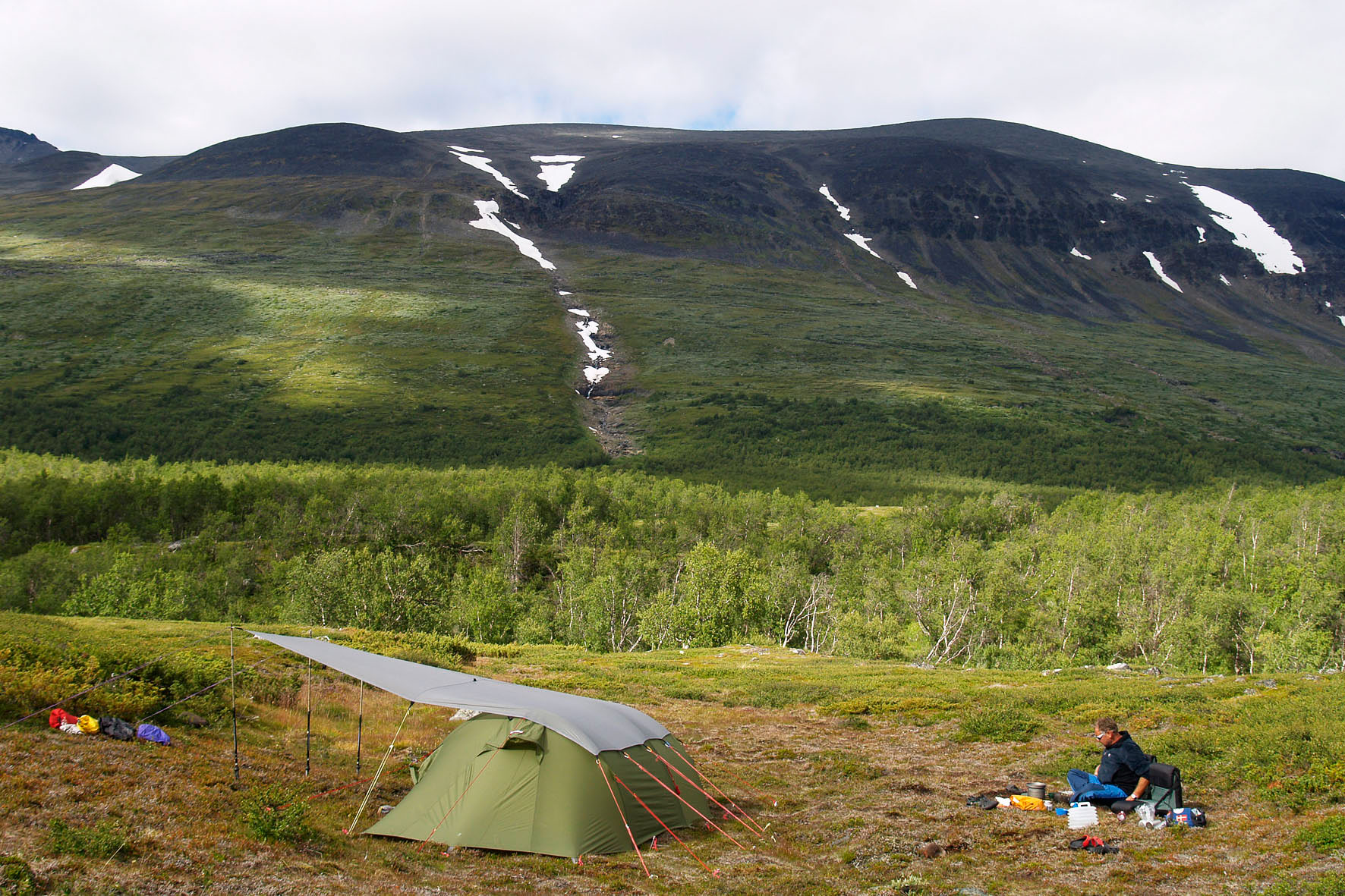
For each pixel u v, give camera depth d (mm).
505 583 81812
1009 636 84688
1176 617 79062
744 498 146000
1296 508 118062
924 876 14195
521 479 151875
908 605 90438
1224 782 18219
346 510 120875
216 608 86812
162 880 11461
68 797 13695
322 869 13109
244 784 16719
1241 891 12547
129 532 111875
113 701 19406
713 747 25859
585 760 16344
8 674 18766
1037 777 21031
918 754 24281
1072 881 13617
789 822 18141
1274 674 32031
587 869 14656
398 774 20156
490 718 17656
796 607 88562
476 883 13570
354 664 18469
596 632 77125
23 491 116688
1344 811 15305
